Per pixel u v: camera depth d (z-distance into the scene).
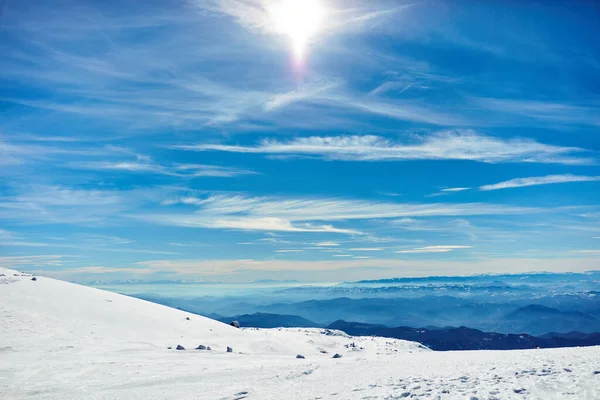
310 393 21.16
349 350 78.88
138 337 54.84
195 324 68.56
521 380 18.14
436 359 29.44
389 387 19.75
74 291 70.06
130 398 23.91
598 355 23.25
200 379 28.31
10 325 49.41
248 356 43.38
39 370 33.19
